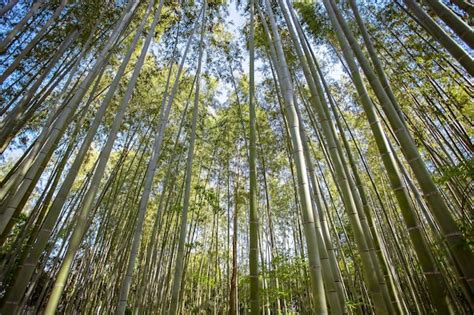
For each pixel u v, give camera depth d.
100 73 5.51
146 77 7.31
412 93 5.13
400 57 5.41
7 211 2.72
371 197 8.52
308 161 3.72
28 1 5.19
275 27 3.41
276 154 8.52
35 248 2.52
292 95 2.82
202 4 6.54
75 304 7.46
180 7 6.62
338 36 3.16
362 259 2.56
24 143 6.30
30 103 4.70
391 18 5.37
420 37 4.87
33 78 5.11
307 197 2.31
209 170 9.11
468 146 4.21
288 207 9.91
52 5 5.27
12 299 2.30
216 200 8.58
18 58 3.91
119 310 3.41
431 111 4.94
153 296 7.53
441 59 4.78
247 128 8.48
